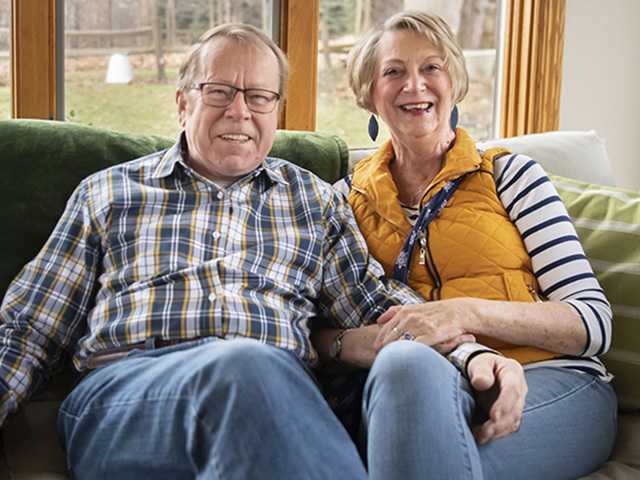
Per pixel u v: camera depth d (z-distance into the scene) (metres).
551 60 3.05
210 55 1.82
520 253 1.85
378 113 2.01
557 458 1.62
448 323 1.67
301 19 2.68
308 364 1.80
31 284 1.74
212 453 1.34
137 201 1.79
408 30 1.94
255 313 1.73
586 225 2.00
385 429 1.41
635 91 3.31
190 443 1.36
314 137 2.16
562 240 1.83
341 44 2.86
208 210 1.81
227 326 1.70
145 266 1.75
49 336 1.72
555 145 2.31
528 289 1.83
